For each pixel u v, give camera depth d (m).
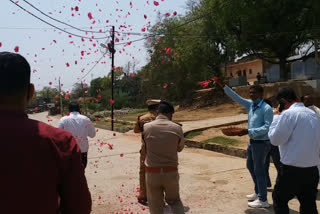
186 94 32.50
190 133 12.29
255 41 21.08
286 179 3.12
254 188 5.24
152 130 3.50
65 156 1.31
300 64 23.83
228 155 9.04
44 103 88.12
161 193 3.54
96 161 8.87
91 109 40.97
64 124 4.86
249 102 4.72
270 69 27.77
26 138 1.25
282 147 3.19
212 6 21.05
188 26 27.81
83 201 1.32
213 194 5.26
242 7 19.36
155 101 4.79
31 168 1.22
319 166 4.29
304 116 3.11
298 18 19.72
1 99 1.31
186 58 26.86
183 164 7.89
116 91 46.81
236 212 4.40
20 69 1.34
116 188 5.93
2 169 1.19
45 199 1.24
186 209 4.60
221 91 27.02
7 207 1.19
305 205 3.19
